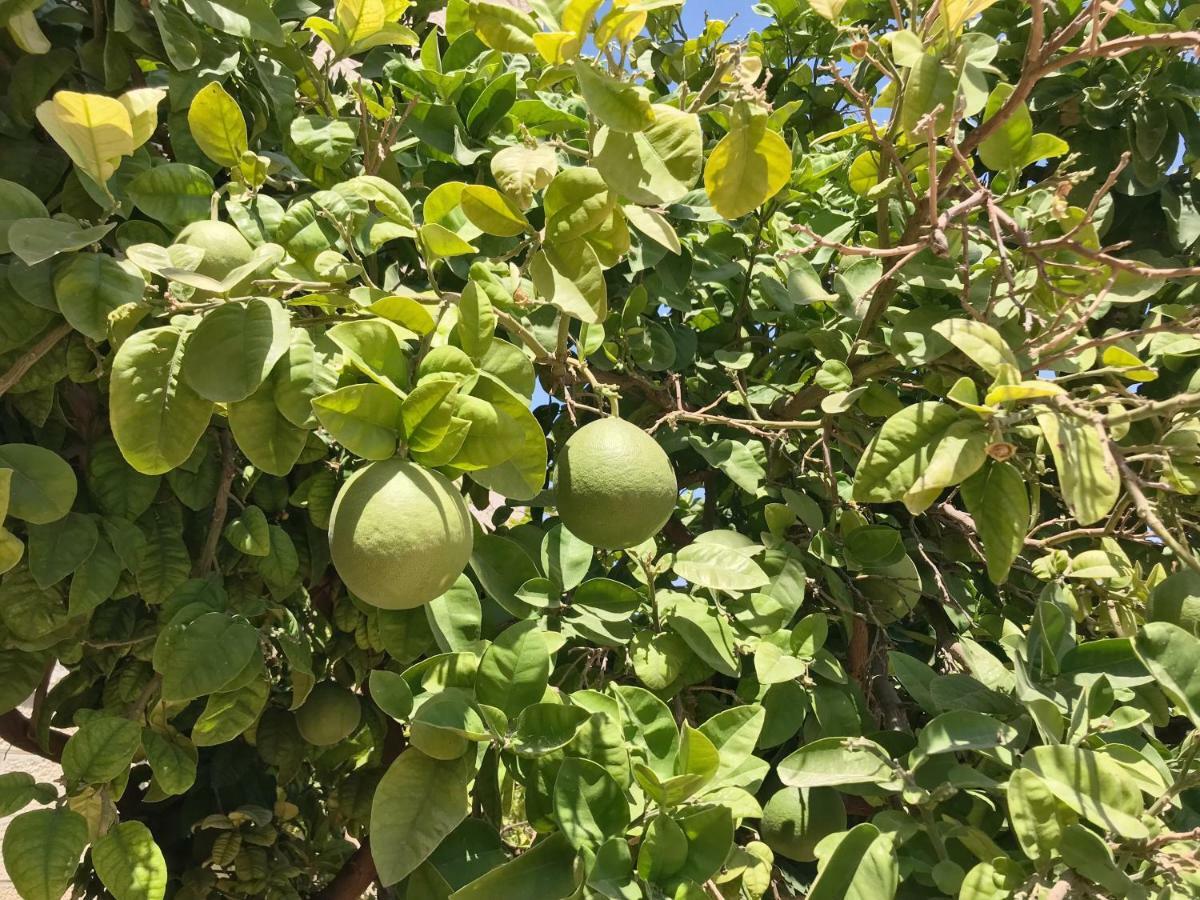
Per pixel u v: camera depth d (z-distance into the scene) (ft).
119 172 2.79
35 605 2.91
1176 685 2.48
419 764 2.43
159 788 3.73
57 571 2.74
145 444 2.21
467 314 2.34
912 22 2.97
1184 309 3.56
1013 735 2.59
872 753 2.69
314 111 3.76
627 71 2.83
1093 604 3.60
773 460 4.05
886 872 2.47
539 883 2.37
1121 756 2.58
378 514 2.05
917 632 4.40
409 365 2.63
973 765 3.01
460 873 2.59
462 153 3.54
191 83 3.04
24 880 2.44
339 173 3.28
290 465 2.36
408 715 2.44
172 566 3.12
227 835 4.03
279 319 2.27
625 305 3.84
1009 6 4.52
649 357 3.94
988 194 2.63
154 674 3.21
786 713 3.18
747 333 4.72
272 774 4.62
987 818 2.81
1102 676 2.73
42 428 3.12
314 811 4.94
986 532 2.39
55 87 2.94
